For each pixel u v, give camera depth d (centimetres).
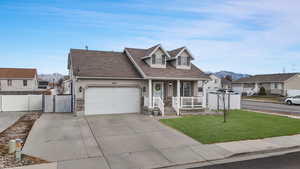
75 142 795
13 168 545
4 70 4178
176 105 1547
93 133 934
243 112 1688
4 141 804
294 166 586
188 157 654
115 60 1742
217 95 1883
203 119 1295
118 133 938
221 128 1037
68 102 1697
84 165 579
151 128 1042
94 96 1454
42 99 1698
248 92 4316
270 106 2384
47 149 709
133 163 601
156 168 575
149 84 1510
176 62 1792
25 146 738
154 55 1697
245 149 723
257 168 571
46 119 1279
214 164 607
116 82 1510
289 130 1012
